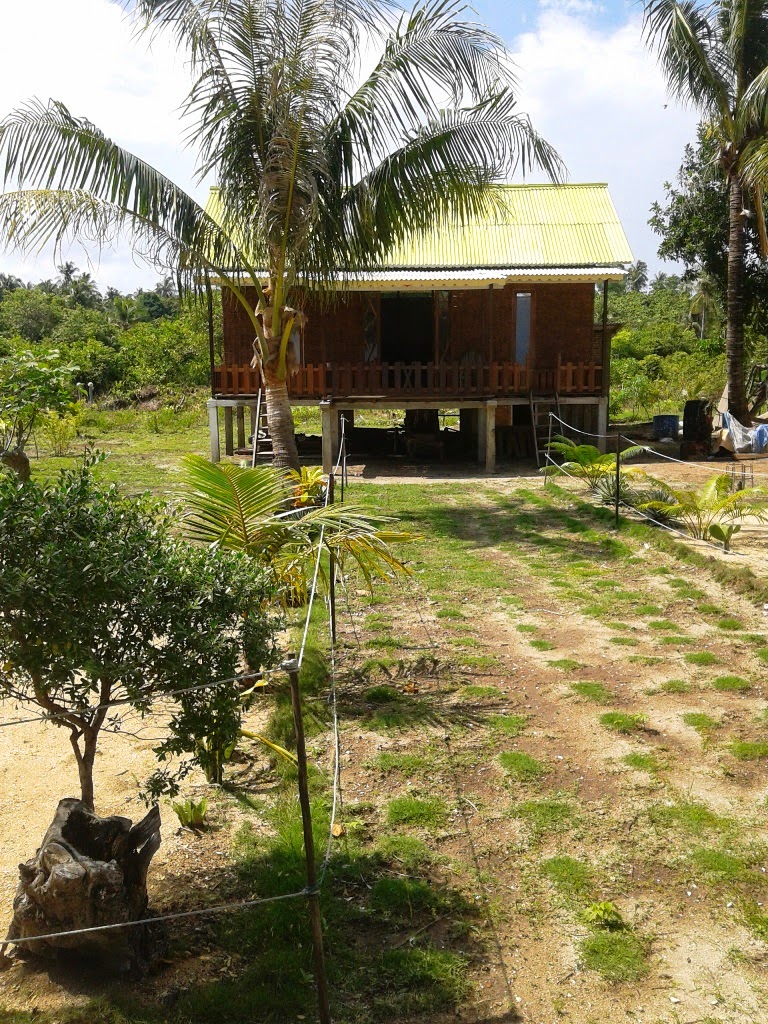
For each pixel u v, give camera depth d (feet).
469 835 15.52
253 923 13.01
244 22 36.04
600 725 19.83
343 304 67.92
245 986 11.77
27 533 12.33
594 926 13.12
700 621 27.30
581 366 65.67
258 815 16.33
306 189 37.63
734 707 20.71
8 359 25.36
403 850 14.90
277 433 43.73
